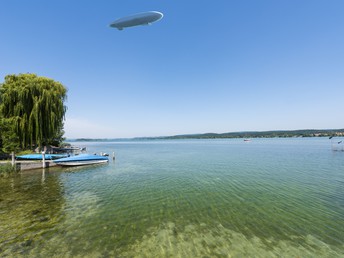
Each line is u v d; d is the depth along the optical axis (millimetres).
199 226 9547
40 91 27766
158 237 8492
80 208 11969
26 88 26781
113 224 9758
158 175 22484
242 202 12938
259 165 28906
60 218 10469
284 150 57656
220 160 36062
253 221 10055
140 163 33281
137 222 9992
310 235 8625
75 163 29547
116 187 17078
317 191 15125
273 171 23797
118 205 12516
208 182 18641
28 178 20969
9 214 10992
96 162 32312
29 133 26594
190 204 12641
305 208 11727
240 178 20172
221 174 22500
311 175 21109
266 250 7512
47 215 10867
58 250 7508
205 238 8414
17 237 8469
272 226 9492
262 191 15375
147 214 11031
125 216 10758
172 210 11633
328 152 49188
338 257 7066
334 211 11195
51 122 28547
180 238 8406
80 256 7121
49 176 22016
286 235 8641
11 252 7363
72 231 9016
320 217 10430
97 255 7195
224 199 13570
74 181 19516
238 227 9414
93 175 22656
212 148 77188
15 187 17125
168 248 7656
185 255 7191
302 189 15734
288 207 11930
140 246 7801
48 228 9305
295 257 7086
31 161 28203
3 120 23094
